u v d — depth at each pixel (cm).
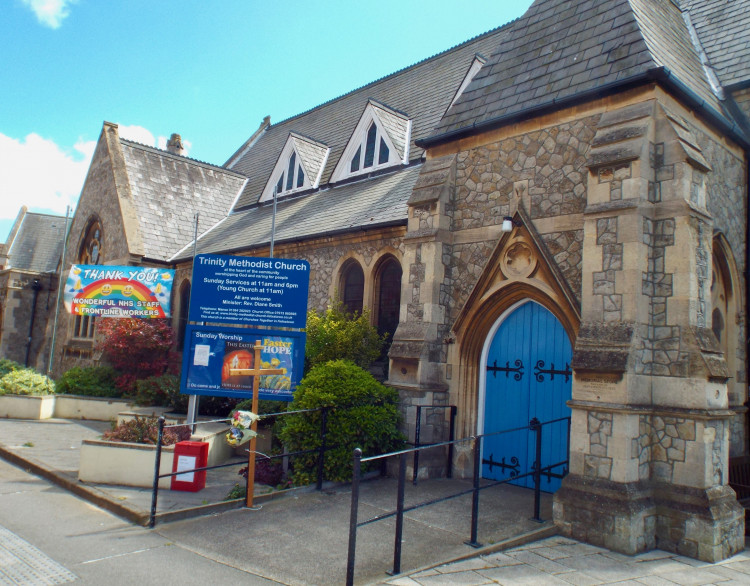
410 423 884
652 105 711
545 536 655
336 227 1246
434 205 931
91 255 1995
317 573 530
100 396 1444
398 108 1658
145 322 1542
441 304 919
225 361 827
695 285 674
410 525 666
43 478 848
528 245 823
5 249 2788
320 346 1032
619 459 639
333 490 812
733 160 882
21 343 2350
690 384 650
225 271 848
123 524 652
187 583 499
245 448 1045
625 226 681
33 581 485
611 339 670
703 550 616
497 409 895
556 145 811
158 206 1878
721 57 982
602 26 827
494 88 937
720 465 662
